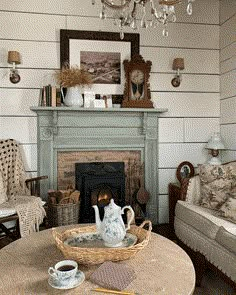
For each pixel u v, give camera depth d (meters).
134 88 3.44
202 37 3.65
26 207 2.55
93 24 3.41
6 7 3.23
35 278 1.15
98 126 3.38
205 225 2.24
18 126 3.28
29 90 3.29
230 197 2.41
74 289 1.07
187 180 2.91
